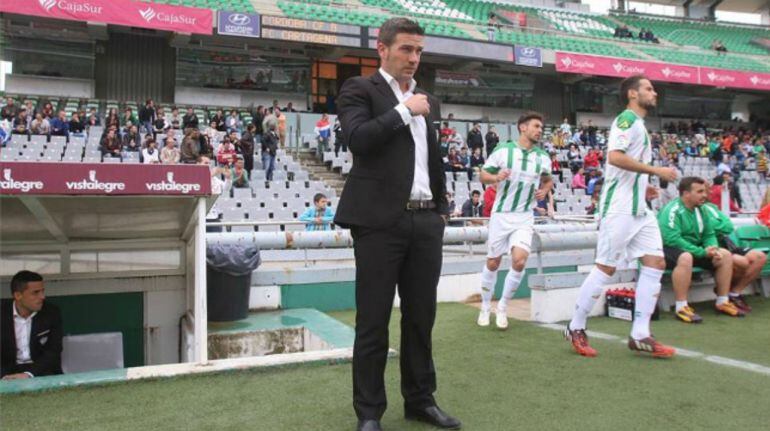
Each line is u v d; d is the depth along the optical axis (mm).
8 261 4094
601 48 24703
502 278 6402
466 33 22438
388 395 2844
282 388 2895
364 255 2295
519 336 4262
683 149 20812
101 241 4305
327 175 14047
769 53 29031
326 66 20609
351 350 3465
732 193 15203
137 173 3008
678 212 5219
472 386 2984
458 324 4762
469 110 22562
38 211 3180
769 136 24422
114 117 13445
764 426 2422
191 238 4258
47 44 17297
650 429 2383
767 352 3775
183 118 14742
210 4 18719
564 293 4973
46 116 13430
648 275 3660
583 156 18250
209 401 2699
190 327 4199
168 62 18797
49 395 2771
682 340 4176
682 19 30828
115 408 2604
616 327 4637
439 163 2457
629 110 3729
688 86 25797
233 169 11594
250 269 4711
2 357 3445
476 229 6496
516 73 23203
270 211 10547
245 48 19406
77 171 2891
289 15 19703
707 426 2418
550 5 29062
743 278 5352
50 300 4211
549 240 5320
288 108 17328
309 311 5148
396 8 22797
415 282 2395
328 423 2422
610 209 3680
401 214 2264
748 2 32594
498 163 4520
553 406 2664
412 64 2322
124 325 4406
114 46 18109
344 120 2248
